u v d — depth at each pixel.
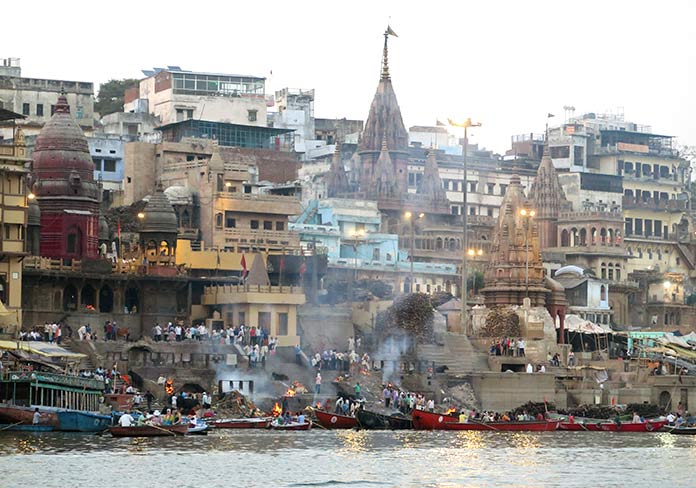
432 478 134.38
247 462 140.50
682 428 185.12
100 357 182.12
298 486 128.25
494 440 168.62
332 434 169.25
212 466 137.12
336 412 181.50
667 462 149.88
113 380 175.50
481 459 148.38
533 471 140.75
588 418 195.00
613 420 189.62
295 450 151.00
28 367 167.38
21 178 191.25
